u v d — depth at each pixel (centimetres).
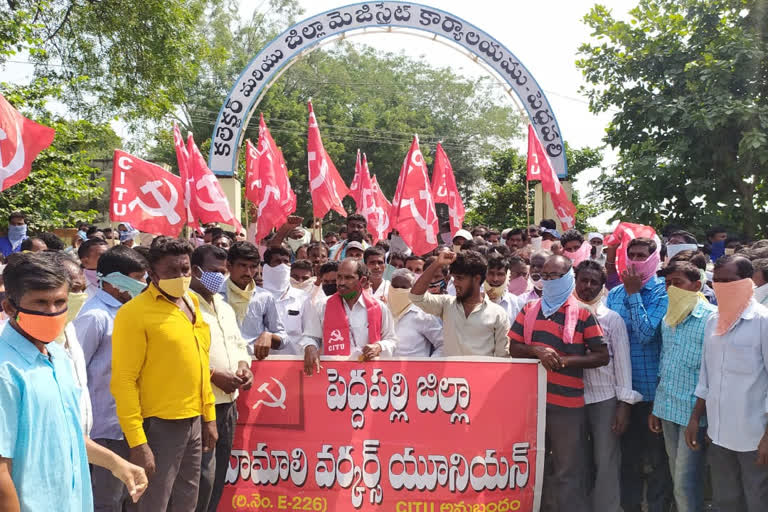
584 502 490
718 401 438
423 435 504
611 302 535
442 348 576
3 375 263
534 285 711
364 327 537
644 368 511
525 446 499
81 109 2145
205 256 457
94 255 499
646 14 1181
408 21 1535
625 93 1188
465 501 498
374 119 4038
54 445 275
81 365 371
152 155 3806
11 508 258
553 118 1552
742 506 443
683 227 1102
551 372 495
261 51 1525
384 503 500
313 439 507
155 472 393
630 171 1138
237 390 489
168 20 2106
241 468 507
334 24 1530
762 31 1040
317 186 917
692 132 1089
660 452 519
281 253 630
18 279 269
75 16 2086
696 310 470
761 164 1011
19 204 1301
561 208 1170
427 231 842
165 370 394
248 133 3800
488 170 2814
